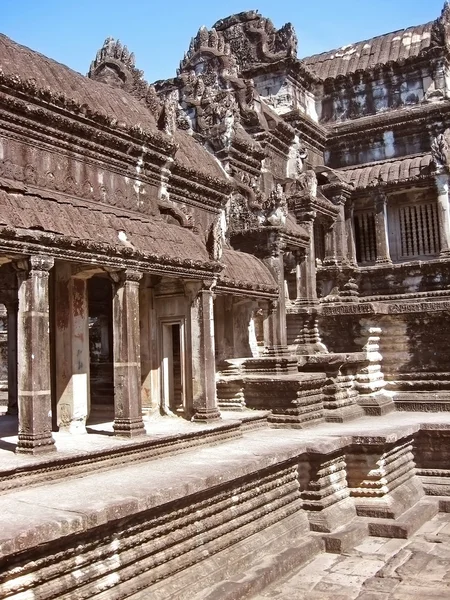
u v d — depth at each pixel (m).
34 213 8.98
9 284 14.48
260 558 9.16
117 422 10.23
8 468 7.74
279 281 16.02
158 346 12.98
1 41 10.64
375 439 11.48
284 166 21.59
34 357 8.63
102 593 6.83
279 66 23.19
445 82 23.83
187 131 17.62
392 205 23.03
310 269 18.34
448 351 16.33
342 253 21.86
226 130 17.08
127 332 10.23
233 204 16.70
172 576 7.76
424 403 16.02
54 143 10.84
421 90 24.17
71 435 10.55
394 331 16.94
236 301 16.08
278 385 13.41
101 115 11.41
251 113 19.66
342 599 8.27
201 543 8.30
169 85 20.84
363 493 11.56
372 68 24.69
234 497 9.09
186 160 14.53
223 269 12.95
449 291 20.52
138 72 13.68
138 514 7.29
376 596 8.25
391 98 24.67
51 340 11.34
